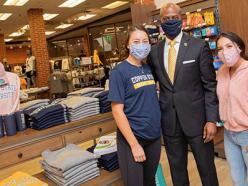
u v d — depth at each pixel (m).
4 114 2.28
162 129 2.30
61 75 8.78
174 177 2.37
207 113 2.13
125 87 1.86
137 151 1.81
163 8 2.19
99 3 11.12
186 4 4.23
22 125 2.38
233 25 3.49
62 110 2.48
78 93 2.98
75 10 11.91
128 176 1.85
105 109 2.75
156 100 1.97
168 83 2.19
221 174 3.34
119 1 11.12
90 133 2.61
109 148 2.13
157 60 2.24
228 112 2.01
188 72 2.12
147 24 4.66
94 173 1.94
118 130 1.92
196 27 4.02
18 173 1.92
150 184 2.06
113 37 14.57
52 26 14.97
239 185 2.10
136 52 1.88
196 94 2.16
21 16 11.89
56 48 19.19
